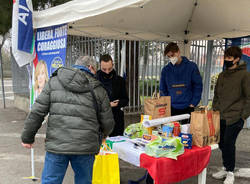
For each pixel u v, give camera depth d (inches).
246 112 108.2
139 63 298.5
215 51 295.6
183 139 90.7
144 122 94.9
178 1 135.9
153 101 101.7
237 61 113.4
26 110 337.1
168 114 107.2
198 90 131.3
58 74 75.7
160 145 80.7
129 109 303.6
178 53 126.7
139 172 137.9
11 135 218.7
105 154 84.3
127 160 89.8
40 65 128.0
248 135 216.5
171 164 81.4
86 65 80.1
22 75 339.0
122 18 149.4
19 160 157.4
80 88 73.8
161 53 303.0
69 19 106.2
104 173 81.7
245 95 109.7
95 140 77.2
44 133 225.9
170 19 163.5
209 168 143.3
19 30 120.1
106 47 282.0
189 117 109.0
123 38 211.5
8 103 418.3
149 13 146.3
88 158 77.5
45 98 76.4
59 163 76.3
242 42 213.6
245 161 155.6
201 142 91.9
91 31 180.4
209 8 148.5
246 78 108.9
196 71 131.1
